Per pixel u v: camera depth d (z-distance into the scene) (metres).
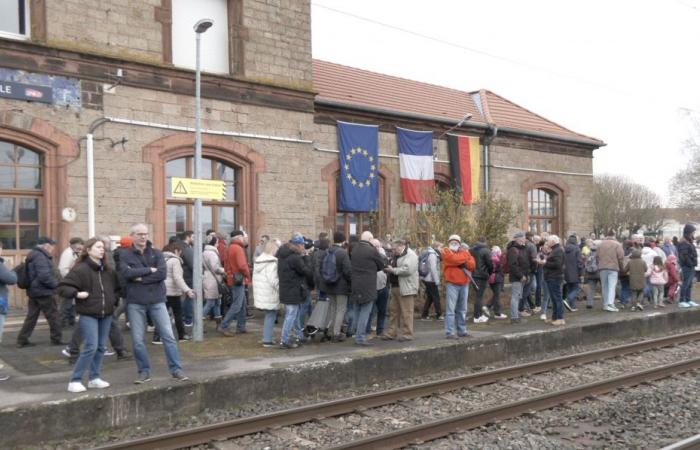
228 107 15.01
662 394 9.23
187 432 6.83
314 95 16.67
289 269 10.42
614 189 62.25
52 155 12.49
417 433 7.11
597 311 15.79
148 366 8.10
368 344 11.02
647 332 14.86
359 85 21.11
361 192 18.64
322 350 10.40
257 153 15.54
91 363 7.73
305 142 16.44
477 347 11.29
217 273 12.14
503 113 24.62
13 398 7.20
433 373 10.59
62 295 7.35
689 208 50.78
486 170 22.58
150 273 7.97
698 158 48.69
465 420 7.59
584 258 17.36
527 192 24.00
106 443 6.97
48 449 6.75
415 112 20.42
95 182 12.96
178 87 14.22
